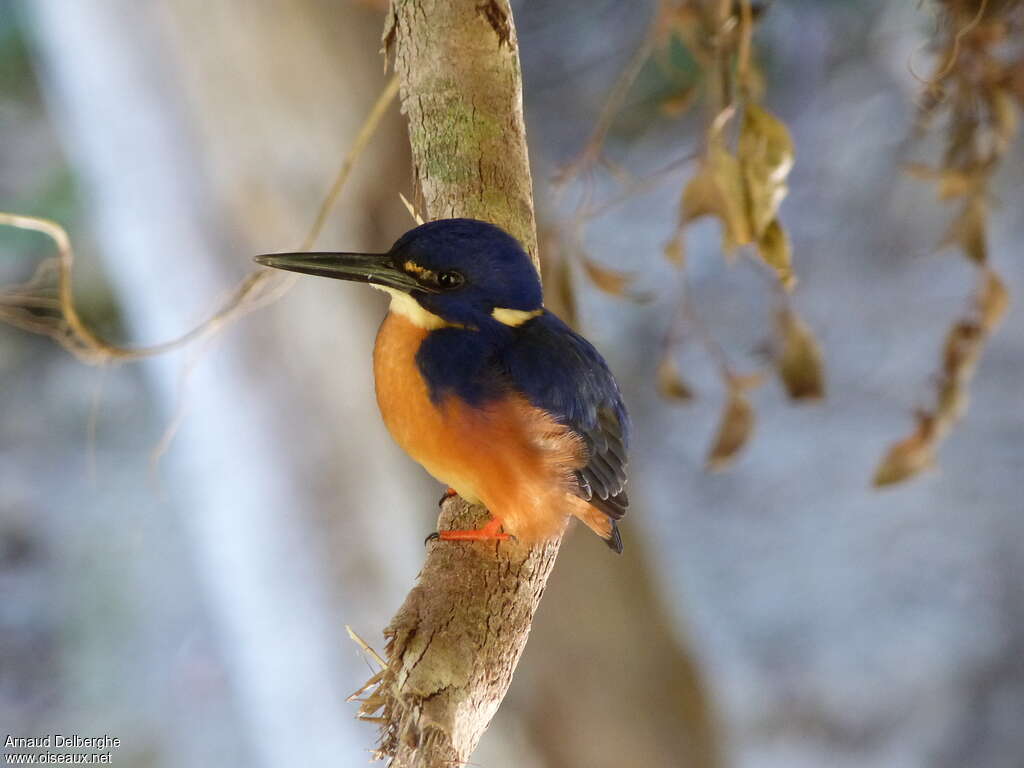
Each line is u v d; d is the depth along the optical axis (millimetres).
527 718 12188
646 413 20781
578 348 7039
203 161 11820
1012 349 20375
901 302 21047
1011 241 21047
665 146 22172
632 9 22922
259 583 12883
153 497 20000
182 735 17688
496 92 6902
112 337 20438
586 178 8758
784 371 8930
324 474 12320
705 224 22078
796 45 21703
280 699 13227
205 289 12266
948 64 7738
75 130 13180
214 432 12523
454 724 5152
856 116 21859
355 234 11695
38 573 19625
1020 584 17656
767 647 17703
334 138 11469
